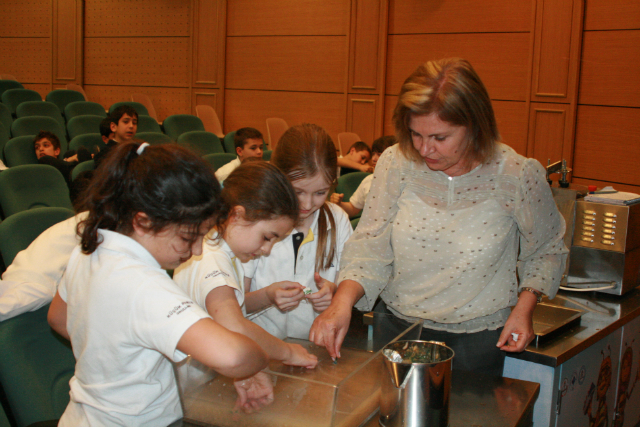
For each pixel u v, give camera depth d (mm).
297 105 6383
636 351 1795
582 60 4559
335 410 721
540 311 1581
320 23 6070
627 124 4387
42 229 1876
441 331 1222
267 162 1011
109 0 7488
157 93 7352
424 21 5383
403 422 813
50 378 1191
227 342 706
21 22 8047
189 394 803
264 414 751
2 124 4535
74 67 7844
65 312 889
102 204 763
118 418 781
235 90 6809
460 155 1121
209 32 6832
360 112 5898
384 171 1286
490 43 5031
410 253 1223
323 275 1364
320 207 1271
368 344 1034
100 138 4477
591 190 1813
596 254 1725
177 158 740
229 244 999
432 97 1049
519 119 4941
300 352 920
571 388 1404
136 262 766
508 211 1169
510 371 1355
